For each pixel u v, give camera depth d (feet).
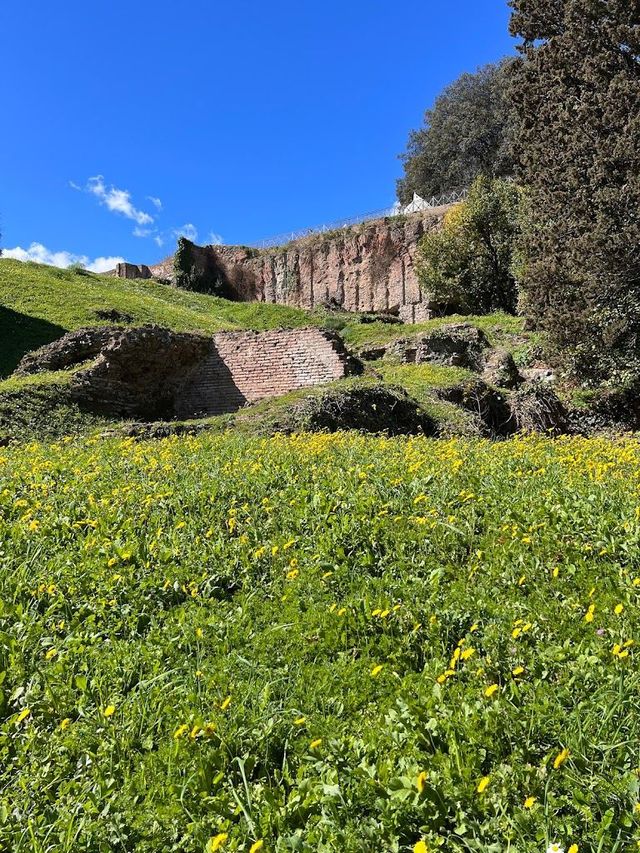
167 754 8.96
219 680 10.66
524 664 10.38
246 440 32.94
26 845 7.55
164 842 7.72
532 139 76.84
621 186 61.21
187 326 94.02
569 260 64.18
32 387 47.44
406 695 9.86
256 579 14.66
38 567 14.87
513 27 78.84
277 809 7.82
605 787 7.56
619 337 62.64
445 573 14.15
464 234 123.03
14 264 107.04
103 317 83.20
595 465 21.86
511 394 60.90
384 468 21.58
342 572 14.32
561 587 12.97
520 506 16.99
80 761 9.07
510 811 7.55
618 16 66.90
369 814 7.72
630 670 9.52
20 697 10.54
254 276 180.45
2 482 21.59
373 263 161.68
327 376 59.47
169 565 15.02
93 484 21.21
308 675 10.77
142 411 57.77
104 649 11.96
